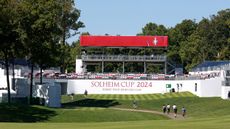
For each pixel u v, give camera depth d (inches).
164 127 1370.6
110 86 4859.7
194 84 4362.7
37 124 1674.5
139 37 5374.0
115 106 3828.7
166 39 5364.2
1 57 3390.7
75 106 3619.6
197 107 3489.2
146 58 5300.2
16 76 4119.1
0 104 2913.4
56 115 2723.9
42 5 3019.2
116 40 5378.9
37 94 3440.0
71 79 4864.7
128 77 4862.2
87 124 1663.4
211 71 4761.3
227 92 3860.7
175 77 4761.3
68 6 5206.7
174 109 3137.3
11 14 2864.2
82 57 5339.6
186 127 1349.7
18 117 2571.4
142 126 1437.0
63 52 4005.9
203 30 6702.8
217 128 1305.4
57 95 3304.6
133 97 4434.1
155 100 4013.3
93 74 4990.2
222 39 6619.1
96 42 5374.0
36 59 3312.0
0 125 1585.9
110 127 1441.9
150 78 4810.5
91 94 4810.5
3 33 2844.5
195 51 6589.6
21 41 2923.2
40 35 3102.9
